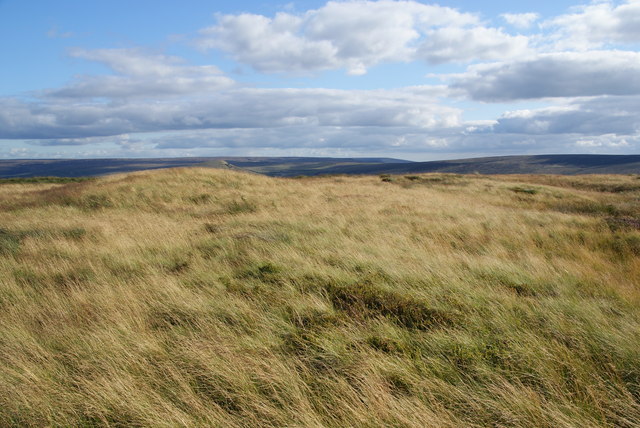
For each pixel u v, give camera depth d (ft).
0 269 23.18
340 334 13.82
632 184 106.11
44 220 42.32
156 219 43.27
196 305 16.46
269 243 28.48
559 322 14.43
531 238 33.73
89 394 10.55
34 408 10.23
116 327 14.58
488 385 10.75
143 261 24.75
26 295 19.12
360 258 23.76
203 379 11.43
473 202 70.08
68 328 14.73
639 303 16.72
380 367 11.64
